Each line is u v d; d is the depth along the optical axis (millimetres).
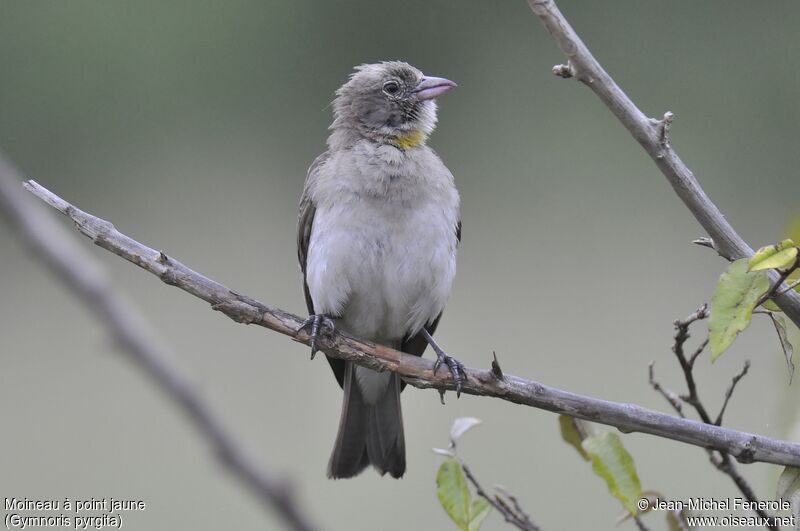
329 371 12789
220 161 18281
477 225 16203
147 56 18375
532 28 18391
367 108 8125
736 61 17969
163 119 18422
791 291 5203
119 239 5703
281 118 18844
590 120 17500
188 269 5832
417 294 7695
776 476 5457
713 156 17750
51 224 2100
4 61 17906
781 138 17625
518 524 5352
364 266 7543
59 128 18219
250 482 1978
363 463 7785
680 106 18188
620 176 16719
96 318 2002
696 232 15578
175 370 2004
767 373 11719
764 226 16781
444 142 18156
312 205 7930
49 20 18156
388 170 7598
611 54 18469
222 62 18688
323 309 7773
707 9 18156
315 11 19062
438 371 6188
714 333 4719
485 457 11047
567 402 5582
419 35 18891
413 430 11352
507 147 17797
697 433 5312
